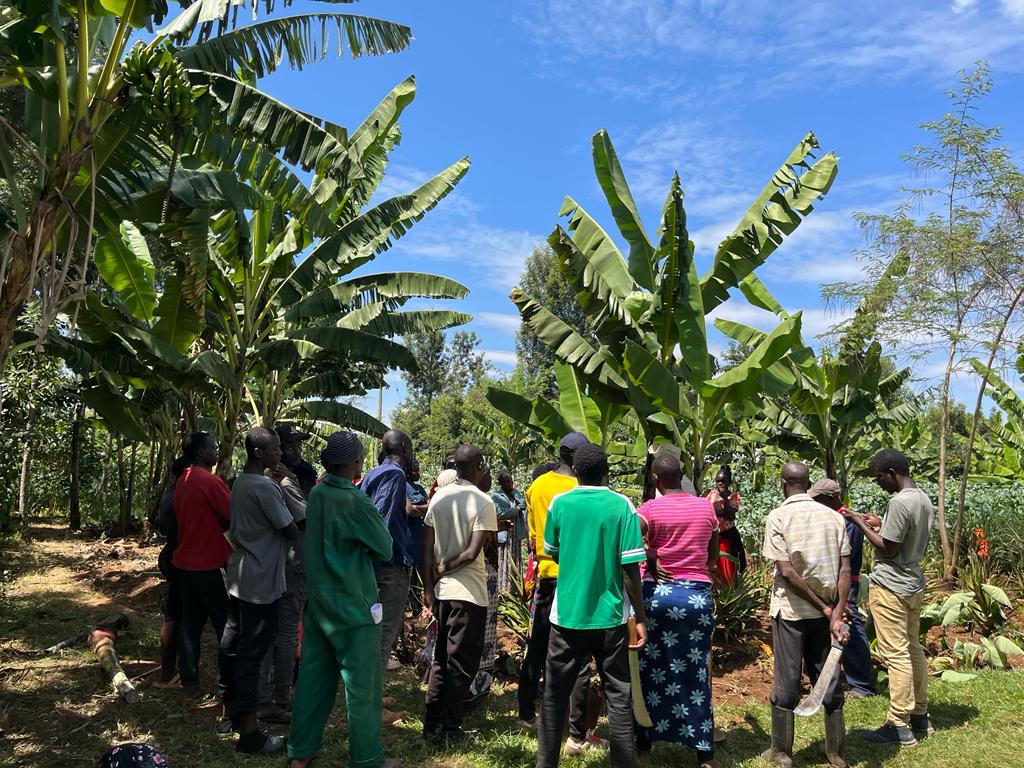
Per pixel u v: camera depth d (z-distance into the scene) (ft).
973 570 25.39
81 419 43.57
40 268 14.43
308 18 18.02
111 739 14.01
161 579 28.40
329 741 14.67
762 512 38.22
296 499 16.57
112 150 16.42
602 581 12.64
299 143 16.85
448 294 29.17
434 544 15.19
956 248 27.81
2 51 15.37
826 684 13.75
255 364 26.27
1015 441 52.80
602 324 22.18
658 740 14.07
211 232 26.58
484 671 17.16
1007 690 18.07
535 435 54.08
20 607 24.12
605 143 24.16
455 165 30.66
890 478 16.16
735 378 20.95
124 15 14.97
